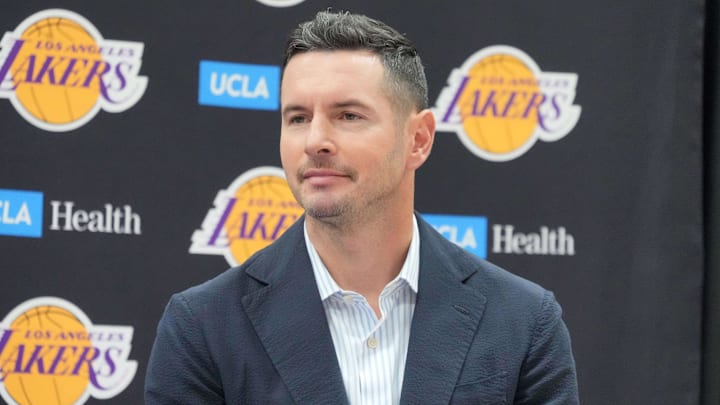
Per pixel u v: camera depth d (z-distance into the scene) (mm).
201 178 4551
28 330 4371
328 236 2900
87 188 4441
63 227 4414
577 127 4816
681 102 4848
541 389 2963
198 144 4551
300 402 2814
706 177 4965
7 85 4383
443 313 2955
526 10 4816
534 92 4809
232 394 2859
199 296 2971
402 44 2941
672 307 4820
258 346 2893
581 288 4781
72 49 4445
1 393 4340
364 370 2912
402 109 2879
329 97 2746
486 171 4766
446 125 4750
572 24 4836
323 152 2734
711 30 4961
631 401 4789
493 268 3137
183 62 4547
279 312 2924
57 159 4422
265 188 4609
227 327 2914
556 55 4824
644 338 4805
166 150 4523
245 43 4605
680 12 4871
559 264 4777
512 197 4770
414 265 3018
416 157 2998
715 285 4902
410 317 3000
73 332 4414
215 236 4559
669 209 4828
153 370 2920
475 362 2908
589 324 4777
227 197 4574
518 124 4793
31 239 4387
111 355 4445
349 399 2875
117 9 4488
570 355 3049
